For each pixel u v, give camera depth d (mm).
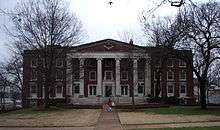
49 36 54219
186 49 49438
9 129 30219
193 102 91375
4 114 49812
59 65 64312
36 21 53688
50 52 54406
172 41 49031
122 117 40656
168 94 93812
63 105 63219
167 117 39562
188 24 46125
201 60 49656
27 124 34344
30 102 83500
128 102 86688
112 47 92625
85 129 29250
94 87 93375
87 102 86562
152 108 57625
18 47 58062
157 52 57594
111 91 93812
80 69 69062
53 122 36031
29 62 62469
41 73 56156
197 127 27844
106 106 61688
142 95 92062
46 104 56938
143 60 85000
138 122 34219
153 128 28000
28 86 81438
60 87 88438
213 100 103000
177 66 93562
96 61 94188
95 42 92750
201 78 50406
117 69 92062
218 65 79750
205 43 47281
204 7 46938
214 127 27547
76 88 91812
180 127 28328
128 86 92438
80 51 88688
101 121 36156
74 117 42094
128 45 88250
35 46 54156
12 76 69688
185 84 94625
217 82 89375
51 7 54812
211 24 46344
